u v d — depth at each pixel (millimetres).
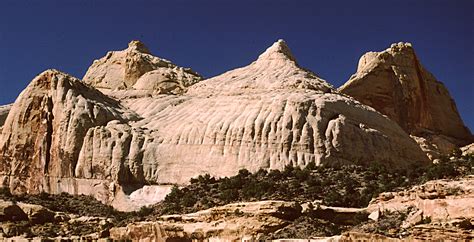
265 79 114312
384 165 99250
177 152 105562
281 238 74938
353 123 104188
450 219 66500
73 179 109312
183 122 109438
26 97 118625
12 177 115312
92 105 114125
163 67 155625
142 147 107562
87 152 109312
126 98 124812
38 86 119312
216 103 110625
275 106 104062
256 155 100625
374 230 69750
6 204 95062
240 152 101500
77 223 93500
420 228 65125
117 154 107062
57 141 112250
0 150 117312
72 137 111000
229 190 90062
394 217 72625
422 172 87125
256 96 108188
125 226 87438
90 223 93188
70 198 106750
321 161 98438
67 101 114750
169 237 82375
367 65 147750
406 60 148375
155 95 123812
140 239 84312
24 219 95000
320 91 111062
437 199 68812
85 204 104062
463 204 66812
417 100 146250
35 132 116125
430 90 150875
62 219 95812
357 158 100438
